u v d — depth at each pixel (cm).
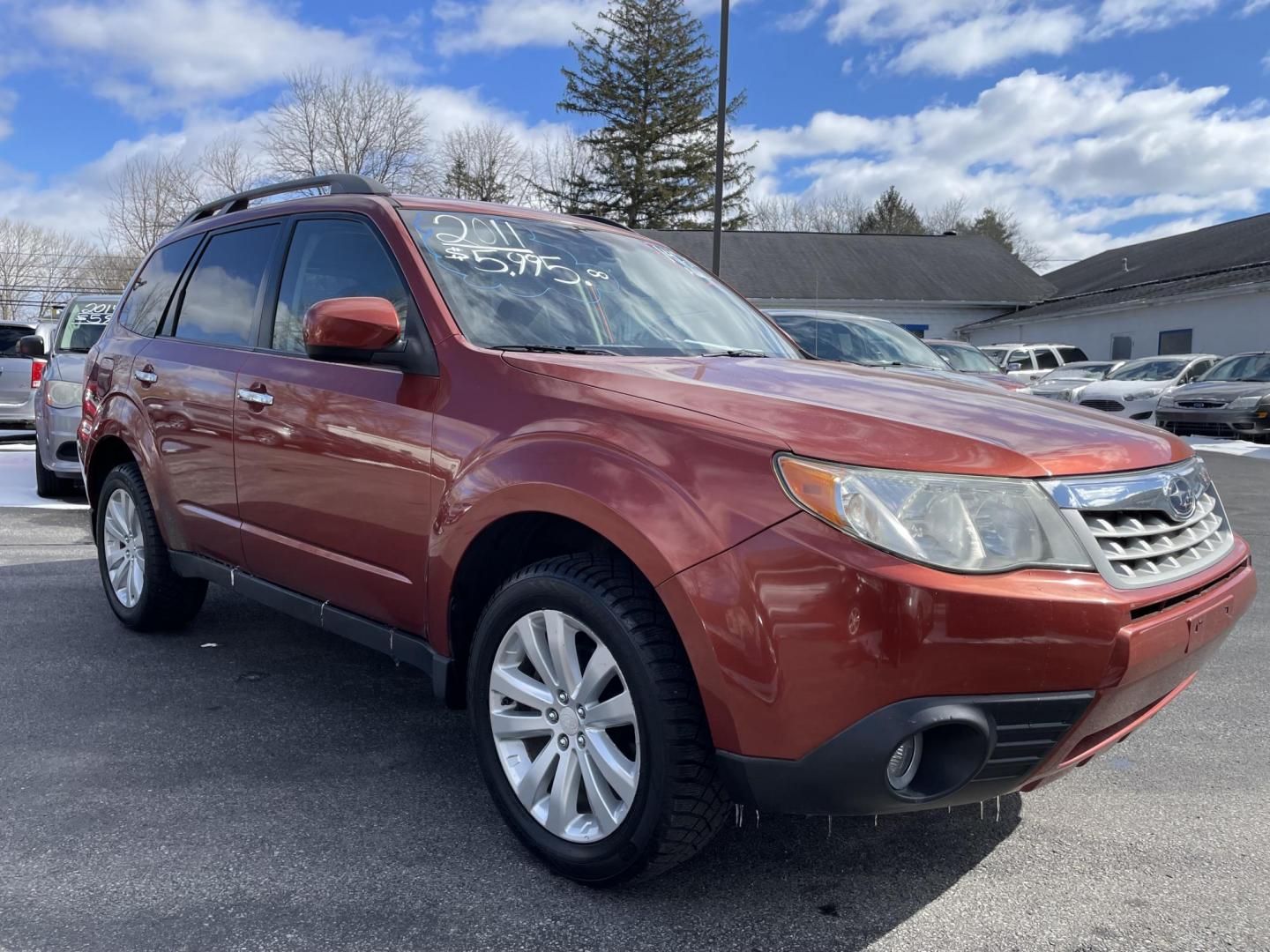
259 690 371
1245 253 2692
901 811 204
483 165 4547
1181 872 249
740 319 368
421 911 224
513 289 305
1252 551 682
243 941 210
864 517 194
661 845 216
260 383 328
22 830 257
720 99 1487
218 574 364
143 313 432
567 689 234
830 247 3509
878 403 236
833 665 192
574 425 234
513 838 260
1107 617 197
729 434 213
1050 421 236
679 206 4141
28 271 4641
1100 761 322
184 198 4162
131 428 405
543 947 211
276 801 278
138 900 225
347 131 4059
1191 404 1554
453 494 253
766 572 197
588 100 4147
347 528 293
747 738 201
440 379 269
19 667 389
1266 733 347
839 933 220
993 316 3281
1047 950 214
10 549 612
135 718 339
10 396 1142
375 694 370
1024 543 199
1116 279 3225
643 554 212
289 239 349
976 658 190
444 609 262
